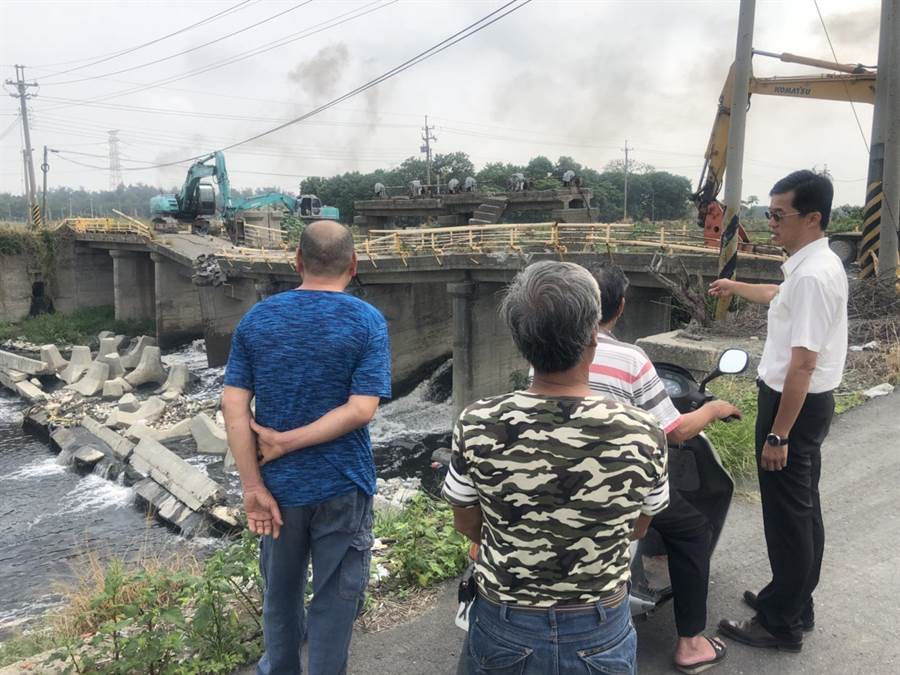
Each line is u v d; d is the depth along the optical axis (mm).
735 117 10766
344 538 2723
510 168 105688
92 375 27500
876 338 9555
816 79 13977
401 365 28797
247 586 4238
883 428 6539
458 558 4414
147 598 4082
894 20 11680
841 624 3699
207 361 33750
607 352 2727
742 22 10719
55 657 3682
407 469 19938
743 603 3877
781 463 3135
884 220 12047
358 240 30359
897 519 4828
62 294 43781
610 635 1946
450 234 24547
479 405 2012
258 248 35906
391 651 3635
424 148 77375
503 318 2010
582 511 1867
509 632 1954
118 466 17703
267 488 2662
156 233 40656
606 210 103312
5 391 28656
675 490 3164
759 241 19188
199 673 3545
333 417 2600
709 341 8812
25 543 13938
